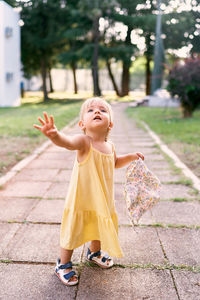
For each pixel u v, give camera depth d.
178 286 2.23
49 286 2.23
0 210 3.54
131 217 2.30
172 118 12.13
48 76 43.38
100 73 52.75
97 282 2.28
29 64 30.58
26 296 2.12
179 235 2.97
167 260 2.54
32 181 4.69
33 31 26.02
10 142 7.58
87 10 24.78
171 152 6.38
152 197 2.35
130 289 2.20
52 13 25.17
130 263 2.51
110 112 2.28
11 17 20.83
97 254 2.46
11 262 2.51
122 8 28.64
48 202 3.80
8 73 20.81
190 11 19.28
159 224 3.17
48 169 5.39
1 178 4.73
